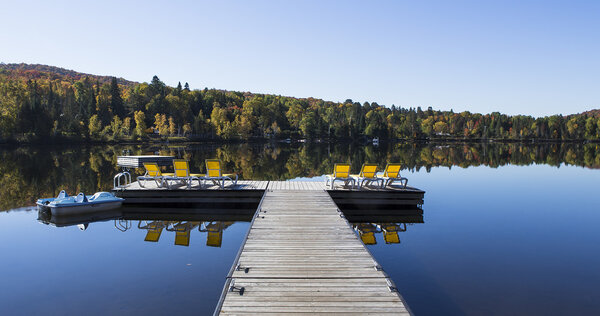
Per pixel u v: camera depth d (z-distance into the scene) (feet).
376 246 25.38
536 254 23.77
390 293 14.97
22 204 39.19
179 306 16.44
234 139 284.82
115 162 91.76
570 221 32.89
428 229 30.04
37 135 175.42
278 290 15.12
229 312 13.34
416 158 118.83
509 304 16.87
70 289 18.16
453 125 446.60
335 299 14.40
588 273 20.61
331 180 41.65
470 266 21.59
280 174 68.74
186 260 22.29
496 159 115.44
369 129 345.51
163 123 261.03
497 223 32.07
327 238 22.17
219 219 32.91
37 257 22.74
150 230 29.01
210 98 376.07
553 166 89.45
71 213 32.76
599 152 169.58
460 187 53.52
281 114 357.00
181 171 38.78
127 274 20.06
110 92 297.94
